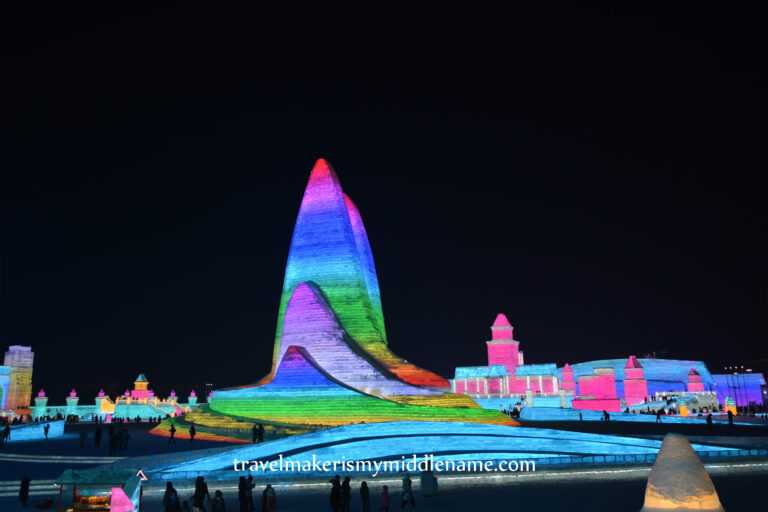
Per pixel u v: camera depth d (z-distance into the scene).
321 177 58.53
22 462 35.31
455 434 34.81
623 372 103.81
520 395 90.06
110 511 19.16
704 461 32.41
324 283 55.34
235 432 44.84
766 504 22.77
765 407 78.62
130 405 80.75
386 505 22.52
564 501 24.39
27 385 80.25
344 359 50.38
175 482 29.17
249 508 24.14
